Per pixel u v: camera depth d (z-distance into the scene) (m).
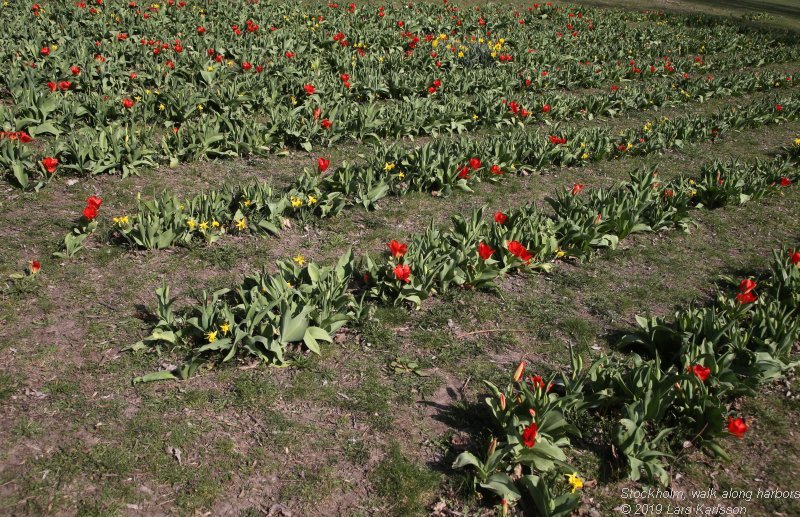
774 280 6.26
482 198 8.34
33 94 8.66
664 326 5.12
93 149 7.75
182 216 6.35
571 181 9.27
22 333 4.79
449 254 5.94
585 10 24.33
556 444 4.07
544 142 9.77
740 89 15.62
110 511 3.47
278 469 3.88
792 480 4.11
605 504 3.82
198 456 3.90
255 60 12.69
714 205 8.80
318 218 7.25
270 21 16.45
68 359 4.59
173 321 4.88
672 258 7.18
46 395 4.24
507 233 6.46
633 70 15.99
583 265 6.82
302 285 5.14
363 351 5.05
